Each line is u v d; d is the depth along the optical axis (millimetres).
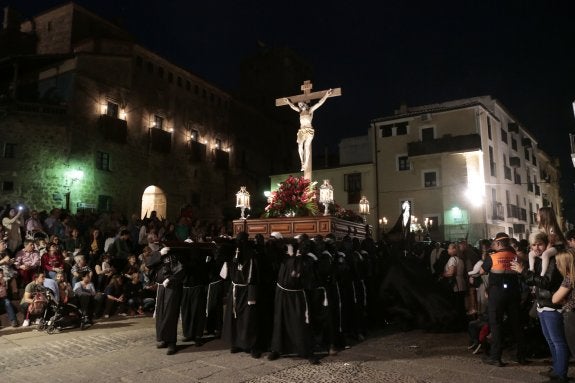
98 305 10734
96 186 23578
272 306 7227
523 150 38844
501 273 6258
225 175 33156
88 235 13984
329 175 33250
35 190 21406
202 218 30750
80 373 5836
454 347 7379
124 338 8219
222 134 33562
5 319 9719
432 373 5789
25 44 27562
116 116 25234
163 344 7387
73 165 22375
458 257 9977
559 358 5188
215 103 33188
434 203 29625
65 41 26797
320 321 6973
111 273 11672
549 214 5605
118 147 25062
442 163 29656
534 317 6195
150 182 27062
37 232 12758
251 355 6766
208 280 7980
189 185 29938
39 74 24531
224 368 6074
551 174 50094
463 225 28391
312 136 11719
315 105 11789
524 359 6242
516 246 8242
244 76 44375
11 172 21078
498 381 5418
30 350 7258
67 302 9734
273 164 39188
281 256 7316
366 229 12023
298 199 10445
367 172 32156
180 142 29594
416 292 9039
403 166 31266
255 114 37531
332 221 9570
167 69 28969
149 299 11609
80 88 23203
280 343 6559
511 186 33969
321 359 6609
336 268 7480
